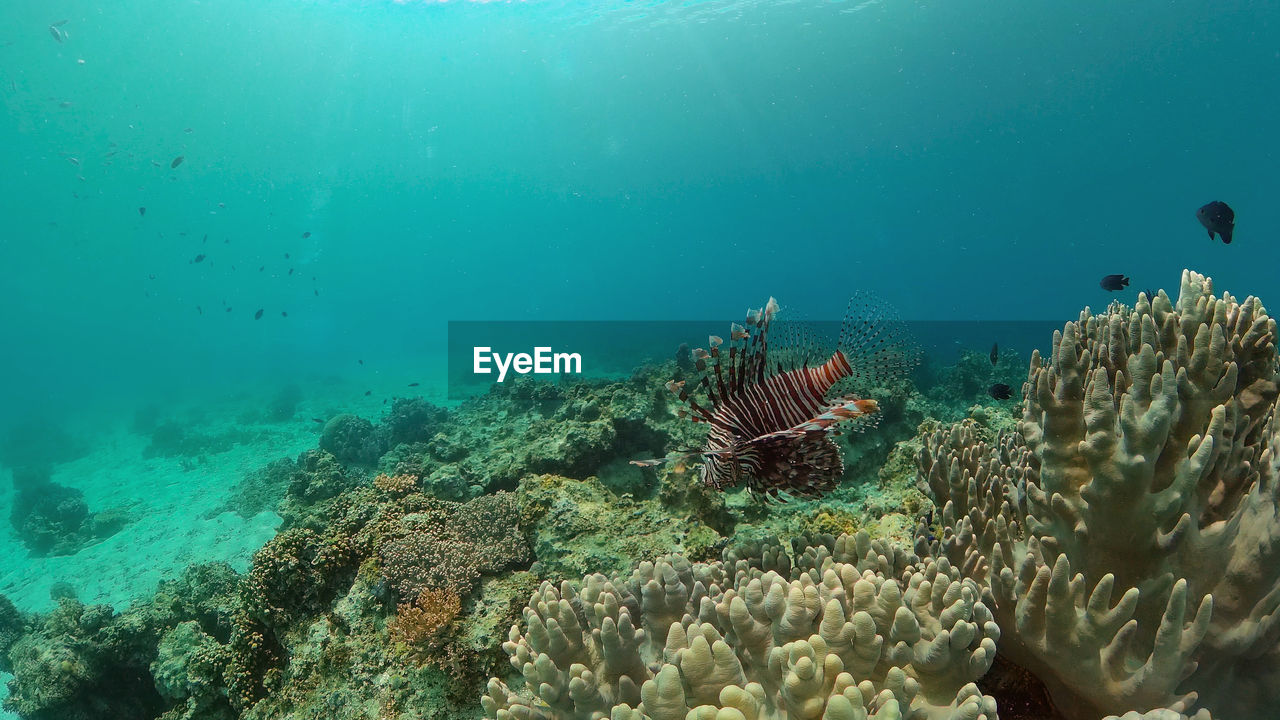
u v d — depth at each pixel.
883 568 2.94
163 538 13.75
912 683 2.14
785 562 3.38
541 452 8.96
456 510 7.37
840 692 1.85
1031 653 2.56
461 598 5.91
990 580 2.75
